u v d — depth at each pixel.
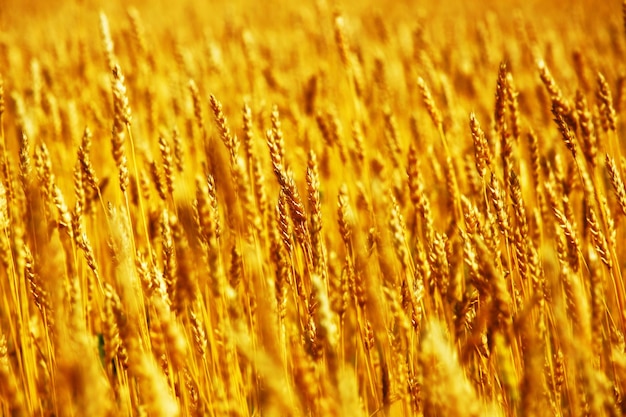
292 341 2.10
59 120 2.47
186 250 2.02
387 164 2.50
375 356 2.09
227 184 2.20
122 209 2.08
